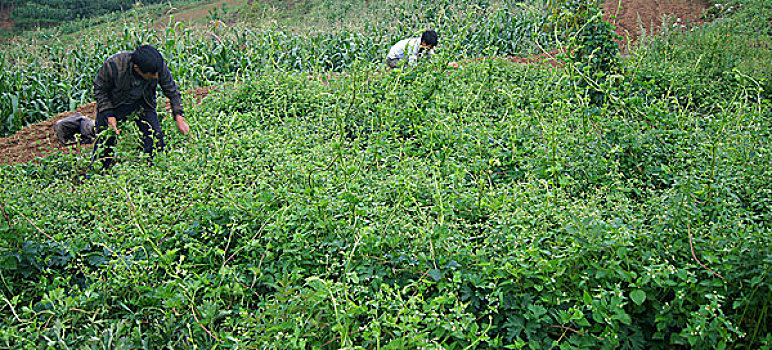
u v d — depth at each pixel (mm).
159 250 3195
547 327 2977
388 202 3994
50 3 47469
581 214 3240
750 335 2760
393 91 5773
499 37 12273
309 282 2883
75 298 2936
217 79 10664
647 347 2916
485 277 3088
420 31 6027
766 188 3859
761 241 2846
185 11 38844
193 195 3873
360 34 12219
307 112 6969
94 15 44188
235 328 2752
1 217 3467
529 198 3758
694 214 3246
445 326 2689
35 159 6074
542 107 6242
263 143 5227
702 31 10742
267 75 7984
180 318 3037
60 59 11102
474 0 13219
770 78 7191
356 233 3338
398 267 3260
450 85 6859
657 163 4535
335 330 2590
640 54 7027
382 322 2703
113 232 3527
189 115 6605
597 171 4438
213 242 3521
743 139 4480
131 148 5316
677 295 2801
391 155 4699
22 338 2582
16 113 9211
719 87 7133
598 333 2877
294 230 3523
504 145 5230
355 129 6078
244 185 4195
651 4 15531
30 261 3387
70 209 4188
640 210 3578
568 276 3014
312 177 4074
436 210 3631
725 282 2789
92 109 8820
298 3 29375
